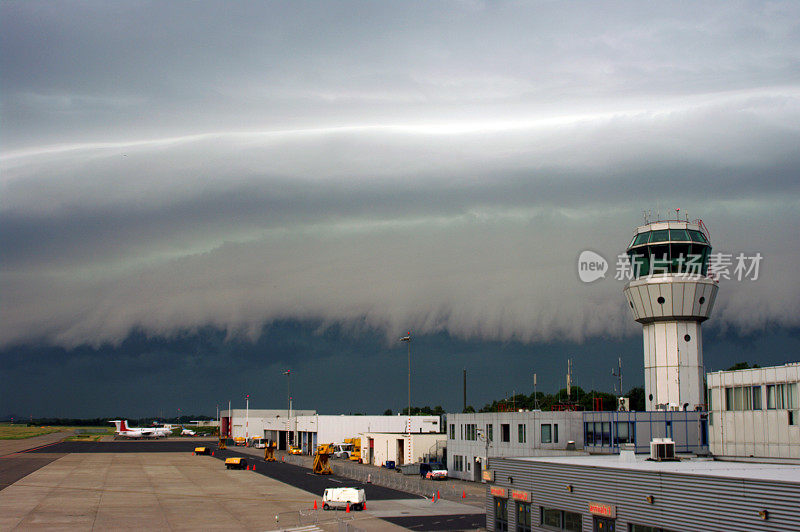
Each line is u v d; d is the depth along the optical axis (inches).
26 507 2765.7
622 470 1592.0
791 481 1212.5
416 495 3233.3
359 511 2706.7
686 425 3218.5
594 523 1680.6
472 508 2797.7
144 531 2255.2
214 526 2353.6
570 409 3735.2
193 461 5457.7
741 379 2433.6
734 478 1305.4
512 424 3476.9
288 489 3479.3
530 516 1955.0
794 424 2210.9
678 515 1425.9
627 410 3444.9
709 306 3607.3
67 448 7268.7
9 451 6525.6
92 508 2763.3
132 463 5177.2
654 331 3676.2
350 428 6737.2
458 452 4042.8
